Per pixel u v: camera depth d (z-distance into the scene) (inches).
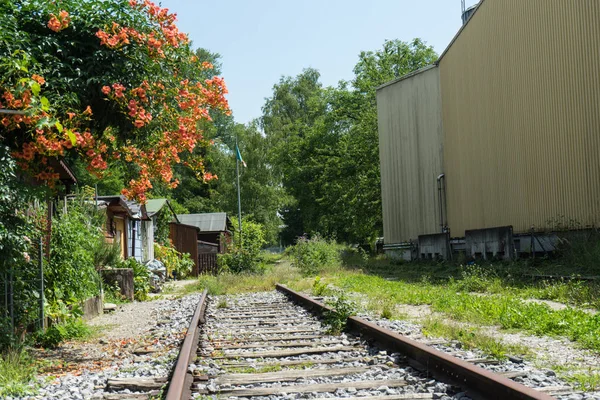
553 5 684.7
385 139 1293.1
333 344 311.0
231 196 2628.0
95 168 318.3
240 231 1127.0
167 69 328.5
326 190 1950.1
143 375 245.3
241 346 306.8
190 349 270.7
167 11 319.9
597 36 607.8
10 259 292.7
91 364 286.7
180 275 1270.9
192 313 494.9
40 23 297.9
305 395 197.6
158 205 1244.5
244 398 197.9
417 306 471.8
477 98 911.0
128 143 333.4
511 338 301.0
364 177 1692.9
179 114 333.1
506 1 794.2
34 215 367.2
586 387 191.9
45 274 401.7
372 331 307.3
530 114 745.6
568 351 260.8
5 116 268.4
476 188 924.6
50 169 316.2
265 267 1147.3
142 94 304.3
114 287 661.3
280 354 278.8
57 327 351.6
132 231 1048.2
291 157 2226.9
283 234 3353.8
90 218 650.8
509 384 170.1
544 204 718.5
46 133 283.4
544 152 715.4
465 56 955.3
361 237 1919.3
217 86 343.9
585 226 639.8
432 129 1127.6
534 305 382.3
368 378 221.6
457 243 1000.2
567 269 590.6
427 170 1143.6
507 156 812.0
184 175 2615.7
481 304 407.8
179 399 177.6
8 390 219.1
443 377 212.7
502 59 816.9
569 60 658.2
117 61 303.7
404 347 260.7
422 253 1122.7
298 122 2421.3
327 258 1124.5
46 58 292.2
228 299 627.2
